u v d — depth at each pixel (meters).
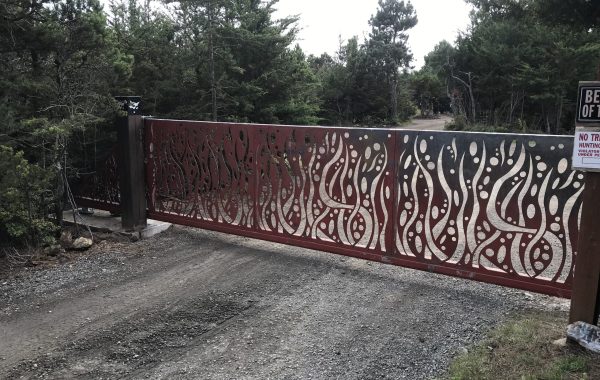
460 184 4.60
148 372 3.47
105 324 4.22
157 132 6.89
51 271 5.55
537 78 28.83
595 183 3.28
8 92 6.10
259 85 11.95
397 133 4.90
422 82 51.03
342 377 3.35
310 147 5.56
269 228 6.04
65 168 6.66
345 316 4.28
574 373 3.09
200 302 4.64
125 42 9.52
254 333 4.02
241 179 6.20
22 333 4.09
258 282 5.12
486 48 32.28
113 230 6.91
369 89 35.53
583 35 28.70
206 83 10.67
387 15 43.06
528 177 4.23
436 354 3.61
